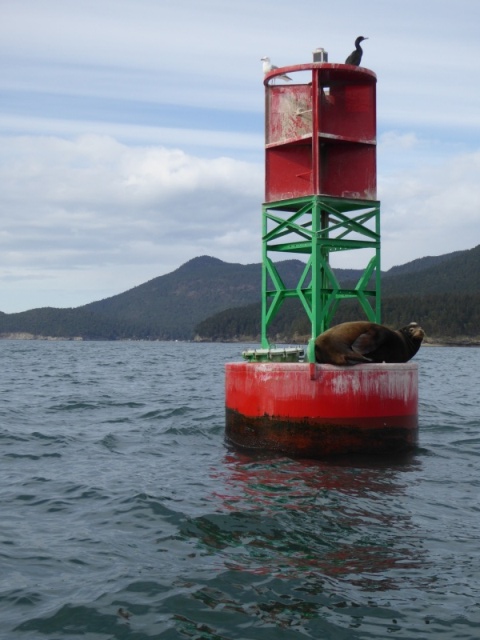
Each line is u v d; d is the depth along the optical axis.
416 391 13.69
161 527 10.48
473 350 142.12
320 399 13.18
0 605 8.73
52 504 11.31
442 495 11.61
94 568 9.56
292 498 11.37
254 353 14.20
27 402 20.77
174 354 83.44
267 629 8.10
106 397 22.11
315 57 14.17
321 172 14.70
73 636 7.96
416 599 8.87
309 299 14.45
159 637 7.93
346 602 8.78
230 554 9.82
